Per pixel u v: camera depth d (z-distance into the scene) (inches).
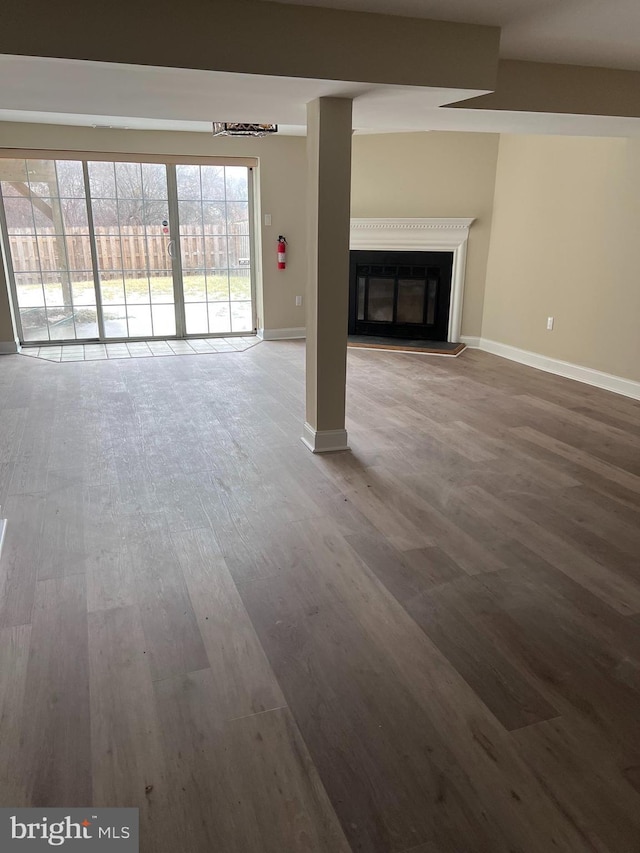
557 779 61.8
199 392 199.3
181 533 110.6
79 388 202.4
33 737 66.1
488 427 170.7
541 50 128.6
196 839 55.2
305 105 131.6
